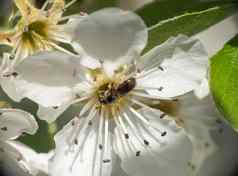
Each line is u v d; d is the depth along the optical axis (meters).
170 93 0.10
